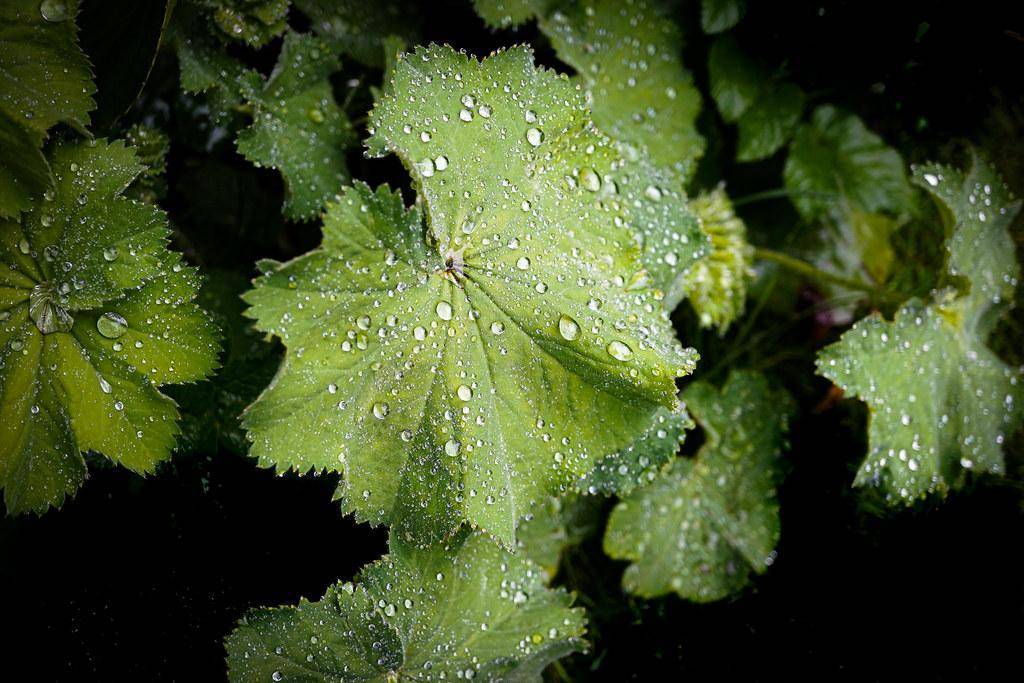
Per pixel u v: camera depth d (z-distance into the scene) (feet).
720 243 1.32
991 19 1.24
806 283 1.45
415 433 1.11
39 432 1.11
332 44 1.24
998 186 1.29
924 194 1.37
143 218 1.12
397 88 1.10
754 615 1.34
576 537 1.35
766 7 1.29
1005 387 1.30
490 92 1.11
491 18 1.24
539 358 1.12
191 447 1.17
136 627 1.17
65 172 1.11
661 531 1.34
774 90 1.34
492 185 1.11
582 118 1.13
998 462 1.28
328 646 1.13
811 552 1.34
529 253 1.12
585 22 1.27
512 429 1.11
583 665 1.34
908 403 1.24
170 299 1.13
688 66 1.32
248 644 1.11
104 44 1.14
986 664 1.26
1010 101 1.30
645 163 1.25
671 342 1.13
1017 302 1.34
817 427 1.38
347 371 1.10
